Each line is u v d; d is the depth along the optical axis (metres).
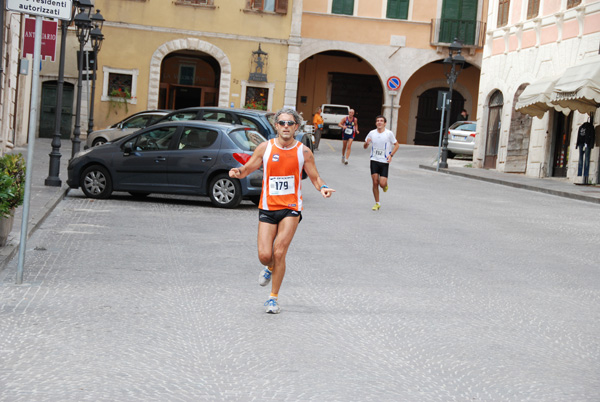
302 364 6.97
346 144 37.31
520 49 38.53
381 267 11.98
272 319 8.54
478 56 56.34
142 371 6.62
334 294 9.94
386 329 8.30
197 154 19.38
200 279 10.57
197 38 46.62
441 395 6.29
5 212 11.16
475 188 28.39
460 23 55.94
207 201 20.80
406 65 56.50
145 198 20.75
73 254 11.95
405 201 22.27
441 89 60.47
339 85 61.19
